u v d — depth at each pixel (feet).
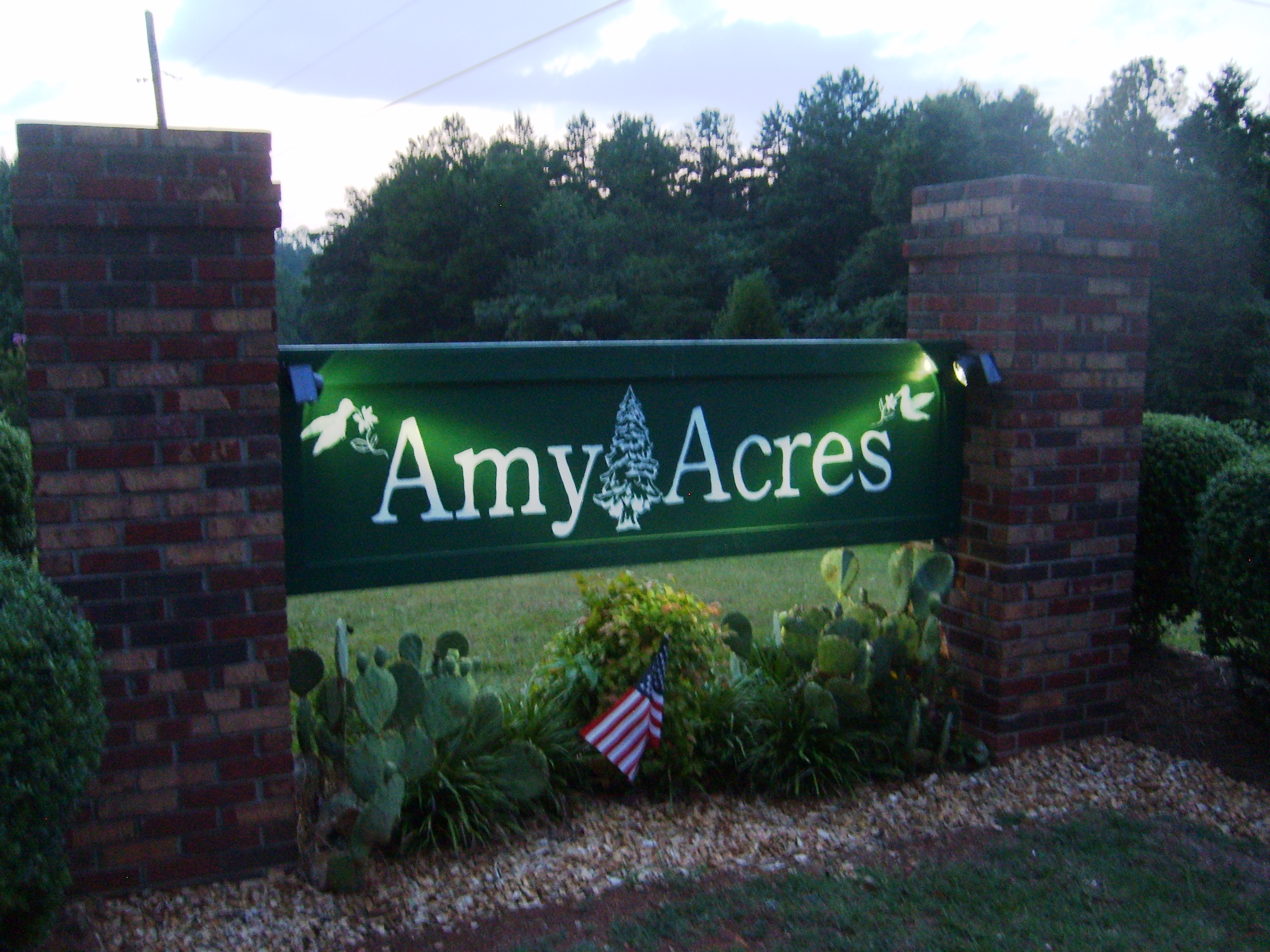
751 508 16.65
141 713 12.37
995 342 17.20
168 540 12.33
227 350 12.39
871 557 39.70
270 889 12.78
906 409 17.66
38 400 11.71
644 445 15.79
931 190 18.38
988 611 17.58
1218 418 84.79
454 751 14.57
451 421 14.46
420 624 27.73
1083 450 17.63
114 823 12.37
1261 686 18.24
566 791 15.57
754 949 11.82
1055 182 16.83
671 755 15.76
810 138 166.81
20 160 11.43
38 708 9.97
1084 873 13.74
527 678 22.88
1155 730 18.63
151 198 11.87
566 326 131.23
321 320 183.52
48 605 10.98
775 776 15.84
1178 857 14.25
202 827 12.73
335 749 13.25
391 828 12.53
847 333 112.06
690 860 13.92
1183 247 87.86
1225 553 17.19
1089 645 18.07
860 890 13.19
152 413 12.15
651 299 131.34
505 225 153.17
